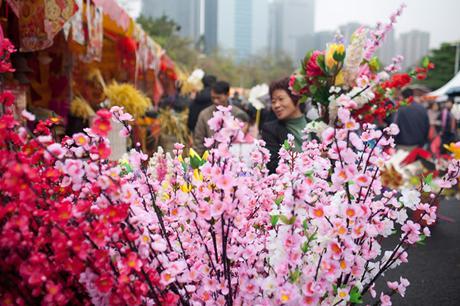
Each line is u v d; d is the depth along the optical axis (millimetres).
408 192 1363
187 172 1558
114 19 4863
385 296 1405
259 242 1454
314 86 2766
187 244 1415
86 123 5117
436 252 4340
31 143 1087
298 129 3006
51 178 1198
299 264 1210
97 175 1088
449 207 6625
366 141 1371
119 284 994
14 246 998
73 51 5047
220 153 1113
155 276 1115
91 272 1049
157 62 9102
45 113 4160
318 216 1193
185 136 7328
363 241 1314
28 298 1033
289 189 1264
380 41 2727
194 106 6305
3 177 1032
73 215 1032
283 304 1152
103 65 7418
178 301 1296
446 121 10008
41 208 1155
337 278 1294
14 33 3391
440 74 54562
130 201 1080
